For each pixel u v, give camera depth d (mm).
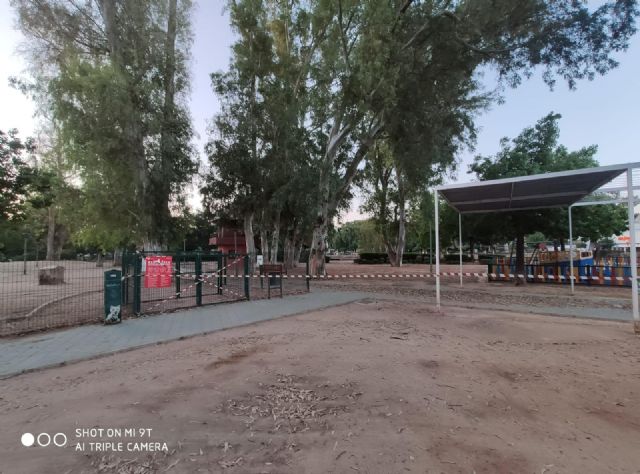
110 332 7305
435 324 8172
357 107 16969
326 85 19922
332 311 10109
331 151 20203
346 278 21094
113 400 4043
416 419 3564
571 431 3350
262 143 21094
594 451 3014
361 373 4863
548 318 8945
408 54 15688
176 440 3178
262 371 4977
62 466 2805
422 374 4836
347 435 3256
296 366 5180
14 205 11820
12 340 6672
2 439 3223
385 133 20719
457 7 16125
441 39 16078
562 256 18875
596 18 13477
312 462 2832
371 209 33594
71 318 8773
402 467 2762
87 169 18469
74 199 21016
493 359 5527
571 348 6172
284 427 3412
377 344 6398
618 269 15617
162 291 13141
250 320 8570
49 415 3682
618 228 24125
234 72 21031
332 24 19609
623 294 13289
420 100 16578
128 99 16281
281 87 21641
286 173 20609
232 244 36844
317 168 21078
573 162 16078
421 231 37219
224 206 21656
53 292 14344
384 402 3957
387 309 10398
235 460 2869
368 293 14102
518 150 17359
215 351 6059
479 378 4703
